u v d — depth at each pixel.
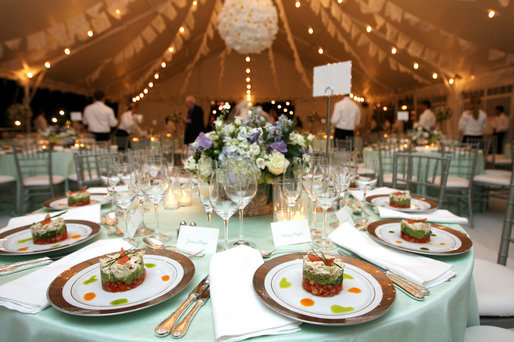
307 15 7.05
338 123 5.46
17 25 4.72
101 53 7.06
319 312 0.62
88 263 0.82
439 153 3.94
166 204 1.46
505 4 3.93
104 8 5.23
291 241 1.02
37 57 5.98
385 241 0.99
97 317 0.65
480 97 6.64
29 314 0.66
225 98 12.44
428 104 5.82
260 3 3.67
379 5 5.05
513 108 5.86
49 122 7.98
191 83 12.30
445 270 0.80
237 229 1.18
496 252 2.79
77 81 8.21
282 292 0.70
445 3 4.44
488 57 5.51
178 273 0.78
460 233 1.05
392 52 6.51
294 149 1.29
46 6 4.54
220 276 0.76
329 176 1.06
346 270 0.80
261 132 1.23
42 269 0.81
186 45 9.41
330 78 1.50
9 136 5.66
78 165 2.29
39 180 3.62
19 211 3.74
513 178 1.60
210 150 1.24
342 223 1.17
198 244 0.97
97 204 1.48
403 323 0.65
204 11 7.47
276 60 12.27
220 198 0.93
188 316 0.64
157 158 1.43
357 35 6.75
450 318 0.74
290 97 12.38
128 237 1.06
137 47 7.44
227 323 0.59
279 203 1.14
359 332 0.60
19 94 6.85
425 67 6.99
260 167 1.16
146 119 12.18
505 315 1.22
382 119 11.05
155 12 6.26
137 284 0.73
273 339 0.58
